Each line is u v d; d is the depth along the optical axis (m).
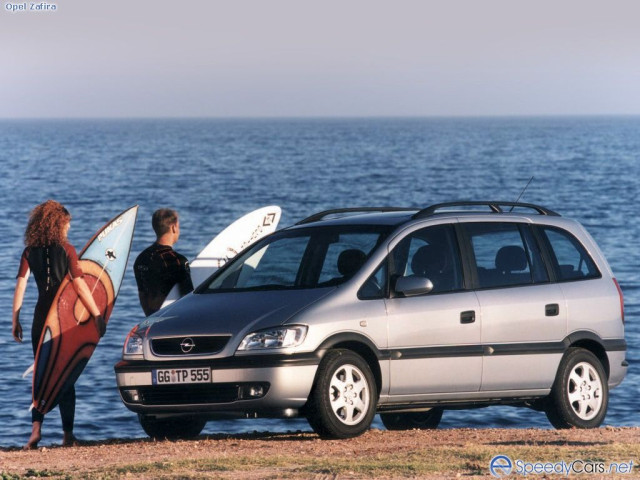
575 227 24.97
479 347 22.41
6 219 113.19
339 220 23.59
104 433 34.22
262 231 29.55
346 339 20.95
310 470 16.81
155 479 16.25
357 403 21.02
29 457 20.05
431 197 146.25
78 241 93.50
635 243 90.69
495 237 23.56
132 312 57.00
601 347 24.31
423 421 26.11
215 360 20.62
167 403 20.95
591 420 23.95
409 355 21.59
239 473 16.66
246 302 21.66
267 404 20.36
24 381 41.47
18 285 22.75
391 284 21.83
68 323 22.80
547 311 23.42
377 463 17.27
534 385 23.20
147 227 104.75
